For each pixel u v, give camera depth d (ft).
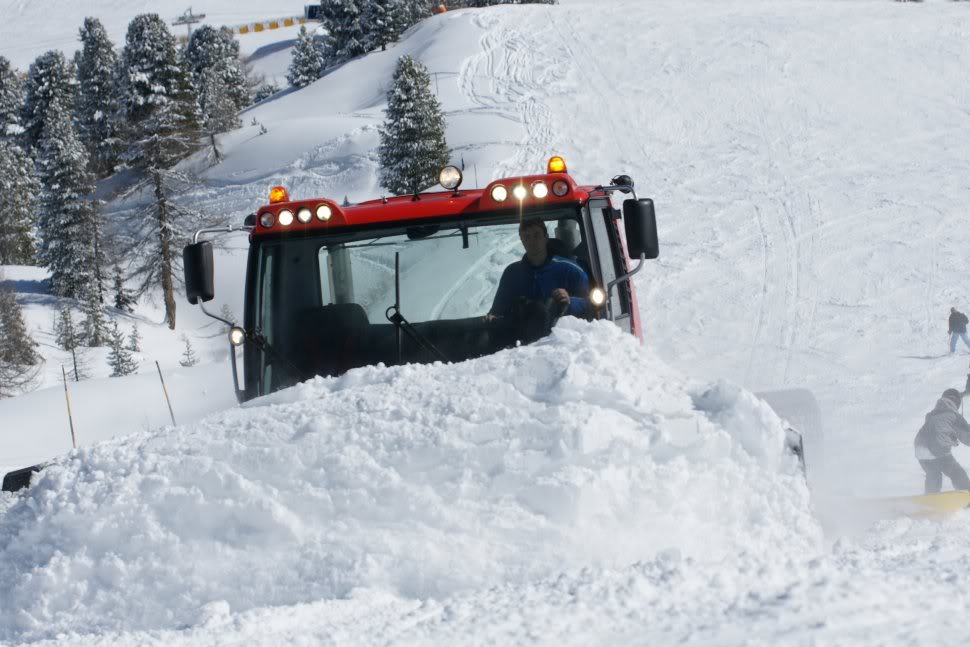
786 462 15.02
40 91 437.58
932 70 249.96
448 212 21.56
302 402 16.19
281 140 314.14
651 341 110.11
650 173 201.77
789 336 106.42
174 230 256.11
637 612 9.97
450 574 13.23
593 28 321.11
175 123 271.49
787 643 8.34
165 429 16.83
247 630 11.76
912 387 78.89
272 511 14.03
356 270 21.70
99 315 236.43
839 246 141.28
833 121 220.64
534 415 14.52
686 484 14.20
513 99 272.72
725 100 244.22
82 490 15.17
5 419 103.81
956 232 143.13
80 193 272.10
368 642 10.18
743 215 162.91
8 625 13.99
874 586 9.84
